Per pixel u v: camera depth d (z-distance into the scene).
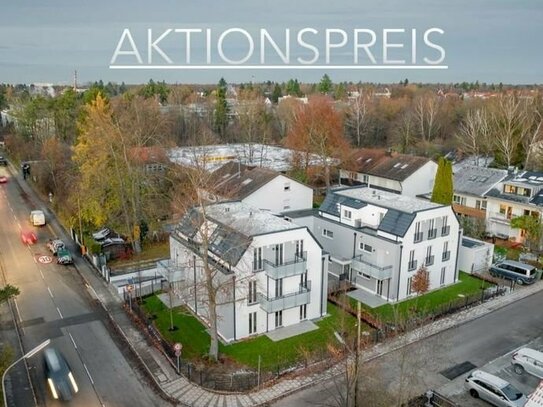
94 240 47.34
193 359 30.17
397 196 43.53
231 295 31.36
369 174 68.44
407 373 25.84
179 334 33.25
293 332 33.31
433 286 40.47
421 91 146.12
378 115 106.38
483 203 55.69
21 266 45.19
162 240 51.44
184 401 26.47
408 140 94.06
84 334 33.25
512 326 34.62
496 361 30.36
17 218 60.38
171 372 29.05
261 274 32.41
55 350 30.98
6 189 75.38
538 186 52.25
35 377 28.38
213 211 36.50
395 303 37.62
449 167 51.25
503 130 74.69
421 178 65.31
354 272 40.84
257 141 100.19
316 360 29.81
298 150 69.06
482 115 82.00
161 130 73.44
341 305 35.47
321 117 69.06
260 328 33.16
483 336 33.22
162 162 56.47
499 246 50.88
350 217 41.34
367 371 25.53
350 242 40.94
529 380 28.53
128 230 47.50
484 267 44.47
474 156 76.69
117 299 38.62
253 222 34.62
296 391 27.33
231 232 33.00
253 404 26.25
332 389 27.28
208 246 32.91
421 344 28.28
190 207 38.88
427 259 39.41
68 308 37.03
